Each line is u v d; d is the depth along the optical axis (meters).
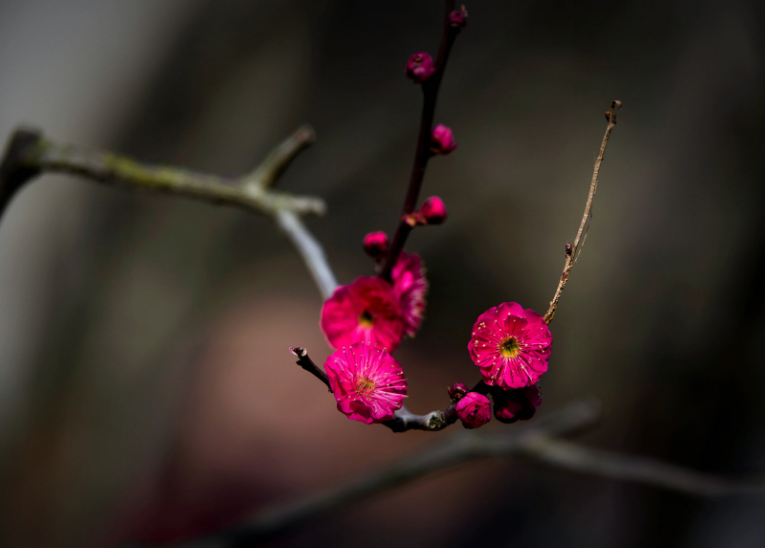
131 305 2.33
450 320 5.00
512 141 3.84
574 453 1.32
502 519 3.24
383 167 4.06
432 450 1.29
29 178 1.12
